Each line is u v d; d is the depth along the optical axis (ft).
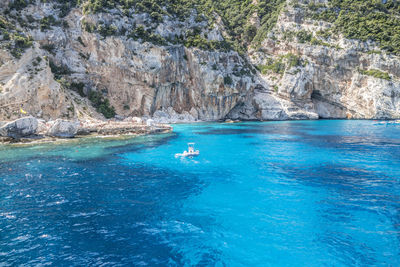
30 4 191.62
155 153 106.42
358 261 36.70
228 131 180.45
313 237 42.93
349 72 288.92
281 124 232.53
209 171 81.15
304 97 290.76
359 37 286.46
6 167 83.35
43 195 60.90
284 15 324.19
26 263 36.04
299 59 293.64
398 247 39.86
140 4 229.04
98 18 205.05
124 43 210.59
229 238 42.83
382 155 104.06
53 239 42.32
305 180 72.38
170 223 47.83
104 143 125.49
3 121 124.77
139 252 39.04
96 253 38.68
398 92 270.05
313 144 129.49
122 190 64.49
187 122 243.81
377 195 60.90
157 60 221.25
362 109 279.90
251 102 288.30
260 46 326.85
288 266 35.83
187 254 38.55
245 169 83.76
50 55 189.37
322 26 308.40
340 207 54.19
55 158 95.61
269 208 53.93
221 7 399.24
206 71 243.60
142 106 226.99
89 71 202.69
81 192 63.00
